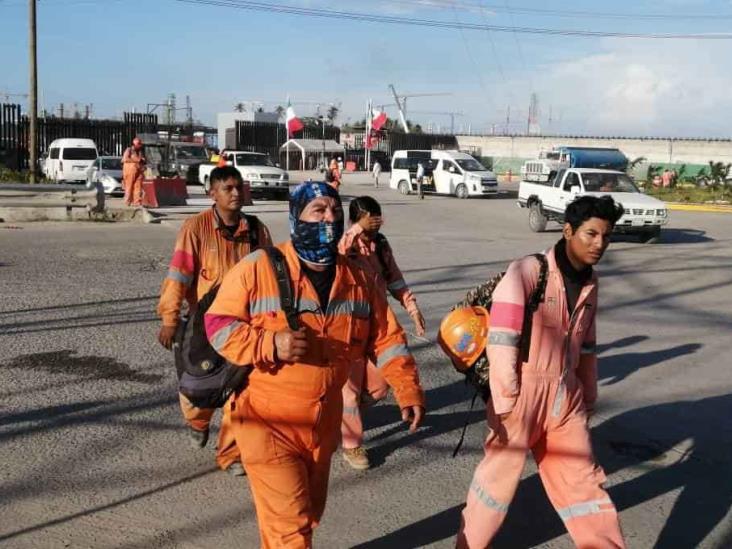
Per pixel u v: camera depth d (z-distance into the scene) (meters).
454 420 5.89
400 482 4.79
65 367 6.82
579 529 3.44
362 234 5.09
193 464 4.88
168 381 6.51
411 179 36.53
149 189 23.08
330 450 3.26
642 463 5.21
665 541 4.16
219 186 4.66
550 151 42.84
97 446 5.12
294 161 57.06
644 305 10.45
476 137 67.12
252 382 3.16
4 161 40.62
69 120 43.44
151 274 11.67
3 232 16.94
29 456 4.93
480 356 3.58
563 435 3.53
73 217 19.80
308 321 3.09
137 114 46.09
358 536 4.10
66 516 4.18
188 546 3.91
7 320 8.48
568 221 3.39
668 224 24.20
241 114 63.75
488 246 16.55
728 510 4.54
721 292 11.47
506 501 3.50
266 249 3.15
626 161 40.78
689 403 6.44
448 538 4.10
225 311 3.11
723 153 56.81
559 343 3.44
